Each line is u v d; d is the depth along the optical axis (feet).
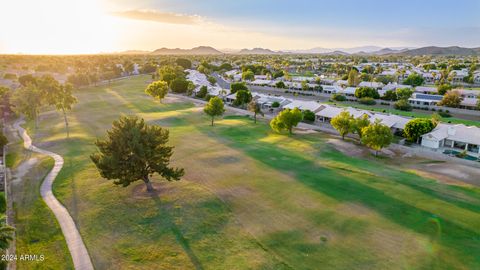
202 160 148.87
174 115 260.21
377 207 103.50
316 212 99.45
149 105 310.65
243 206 102.99
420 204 106.42
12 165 149.89
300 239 85.25
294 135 208.95
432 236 87.45
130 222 93.86
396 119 226.38
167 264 75.20
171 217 95.81
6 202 109.91
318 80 483.10
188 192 112.37
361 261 76.48
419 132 195.93
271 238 85.56
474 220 96.37
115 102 324.39
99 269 74.69
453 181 132.05
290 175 130.82
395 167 151.12
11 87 423.23
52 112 283.59
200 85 410.52
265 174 131.44
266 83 477.36
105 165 101.65
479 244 84.02
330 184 121.60
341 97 366.22
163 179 125.29
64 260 78.33
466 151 178.70
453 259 77.61
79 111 281.95
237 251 80.02
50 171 137.90
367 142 168.66
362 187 119.34
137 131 105.09
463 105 307.37
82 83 426.51
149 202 105.19
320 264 75.25
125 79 539.29
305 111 261.24
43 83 255.09
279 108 305.32
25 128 233.96
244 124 236.43
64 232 90.48
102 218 96.63
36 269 75.46
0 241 66.03
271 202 105.91
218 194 111.14
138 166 104.37
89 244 84.43
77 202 107.96
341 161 153.58
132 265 75.31
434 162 160.25
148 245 82.94
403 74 562.66
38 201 109.81
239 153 160.97
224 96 357.41
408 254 79.36
